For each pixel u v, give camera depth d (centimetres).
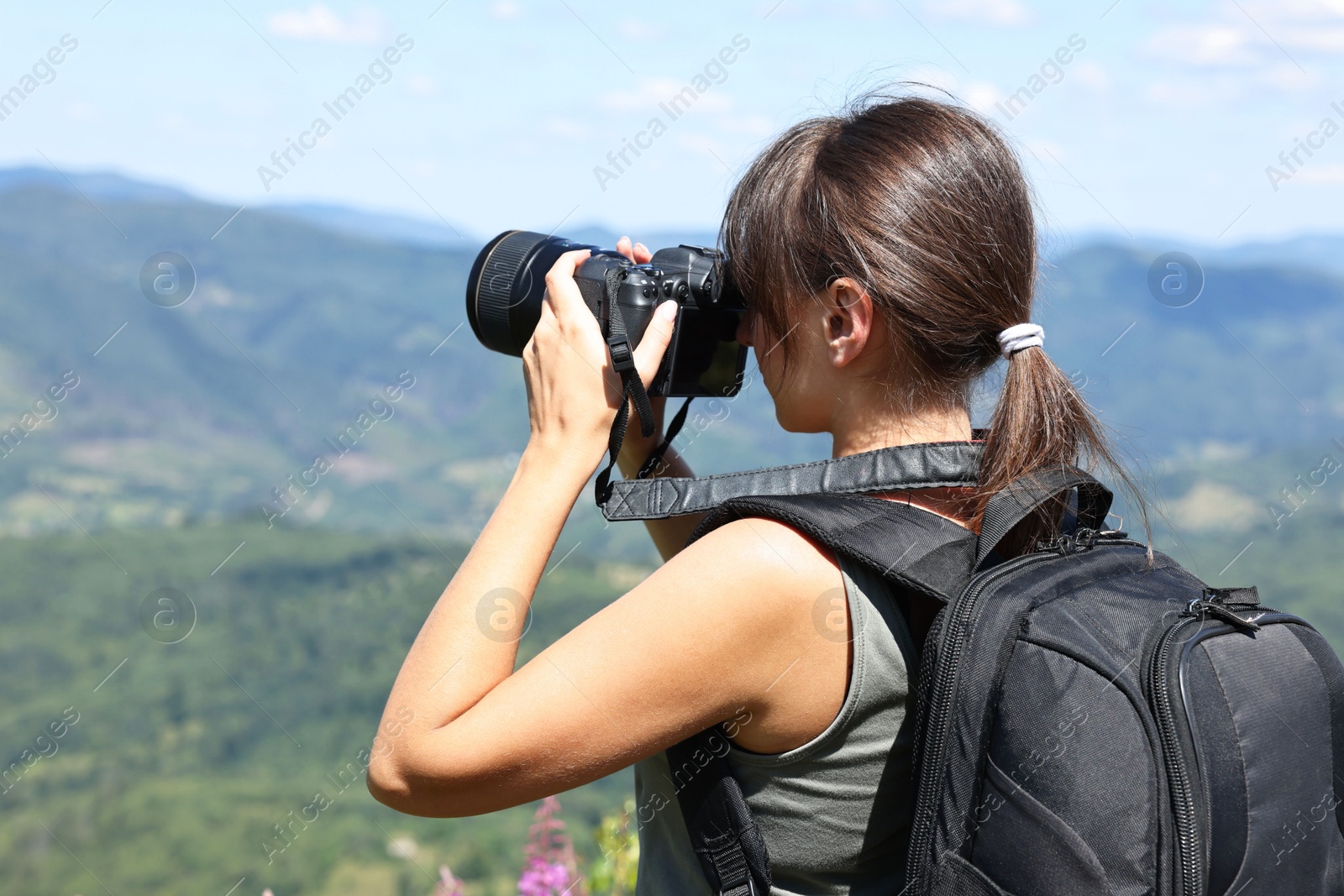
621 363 114
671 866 116
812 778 104
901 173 111
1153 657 98
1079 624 100
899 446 112
